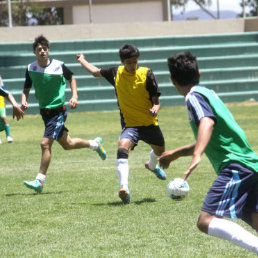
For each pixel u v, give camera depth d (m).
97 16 81.38
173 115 48.81
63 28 61.78
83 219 14.23
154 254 11.05
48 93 18.30
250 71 61.12
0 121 32.94
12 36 60.53
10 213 15.09
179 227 13.25
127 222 13.82
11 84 55.69
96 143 20.22
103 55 59.47
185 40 62.03
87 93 57.06
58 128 18.28
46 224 13.80
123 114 16.98
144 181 19.91
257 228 9.66
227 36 62.84
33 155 27.77
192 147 9.75
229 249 11.41
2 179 21.00
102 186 19.09
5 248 11.70
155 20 81.38
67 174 21.89
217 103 9.46
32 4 75.81
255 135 33.31
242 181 9.26
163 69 60.09
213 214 9.35
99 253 11.20
